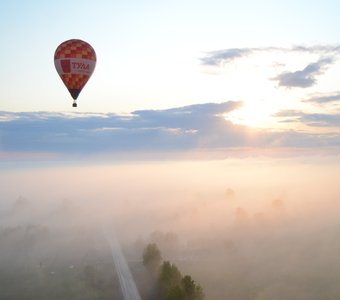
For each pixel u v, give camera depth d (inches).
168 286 3056.1
